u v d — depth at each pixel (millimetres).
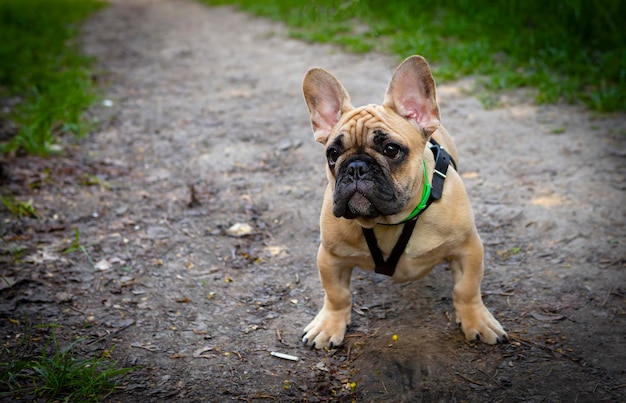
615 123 2705
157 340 1884
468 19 4160
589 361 1776
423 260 1803
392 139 1703
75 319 1937
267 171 2529
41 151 2629
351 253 1803
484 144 2607
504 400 1711
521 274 2020
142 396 1755
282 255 2137
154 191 2441
